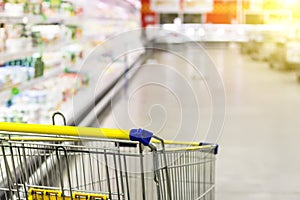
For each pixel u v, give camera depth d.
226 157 4.43
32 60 4.52
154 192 1.86
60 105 4.79
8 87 3.84
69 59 5.98
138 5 17.64
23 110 4.09
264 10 21.91
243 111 6.65
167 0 22.66
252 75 11.08
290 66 11.96
